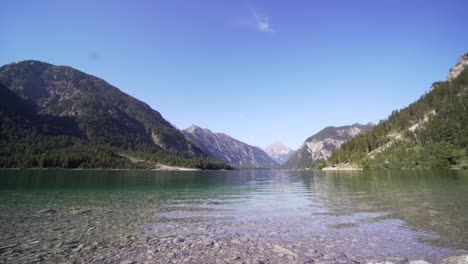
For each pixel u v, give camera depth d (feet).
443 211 64.34
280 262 33.50
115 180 224.74
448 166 430.61
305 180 238.48
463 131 481.46
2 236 44.75
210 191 133.08
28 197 100.12
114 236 45.37
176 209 74.90
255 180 253.85
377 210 68.59
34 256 35.09
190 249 38.63
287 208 75.77
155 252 37.17
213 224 55.36
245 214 66.90
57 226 52.65
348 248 39.04
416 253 36.22
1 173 325.01
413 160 500.74
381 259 34.27
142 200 94.94
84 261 33.47
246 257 35.35
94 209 74.02
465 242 40.50
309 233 47.75
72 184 169.78
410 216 59.62
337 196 102.37
